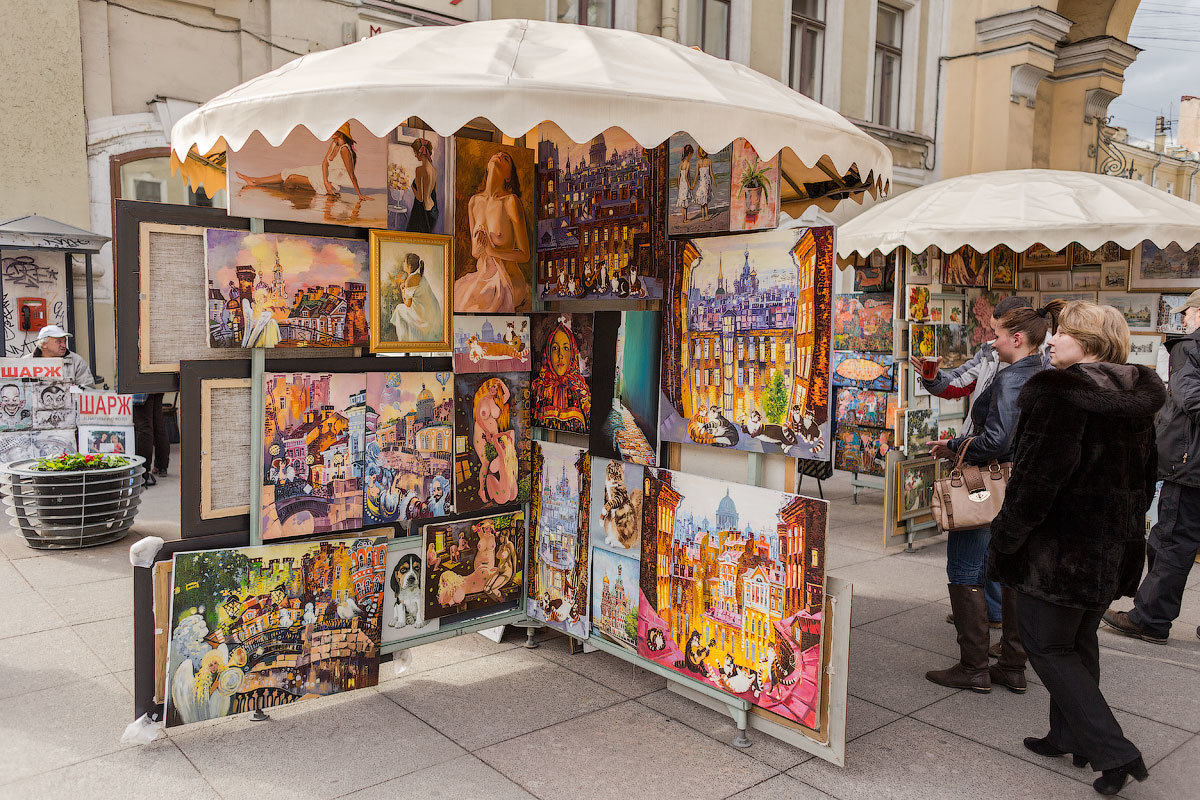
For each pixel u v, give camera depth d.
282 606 3.30
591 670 3.95
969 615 3.80
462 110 2.53
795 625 3.09
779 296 3.16
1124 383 2.82
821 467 6.55
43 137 8.37
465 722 3.37
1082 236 5.51
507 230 3.98
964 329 6.88
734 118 2.72
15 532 6.37
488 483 3.98
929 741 3.31
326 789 2.83
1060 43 15.91
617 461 3.77
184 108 9.12
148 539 3.06
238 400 3.22
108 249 8.95
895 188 15.09
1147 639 4.55
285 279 3.26
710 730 3.36
